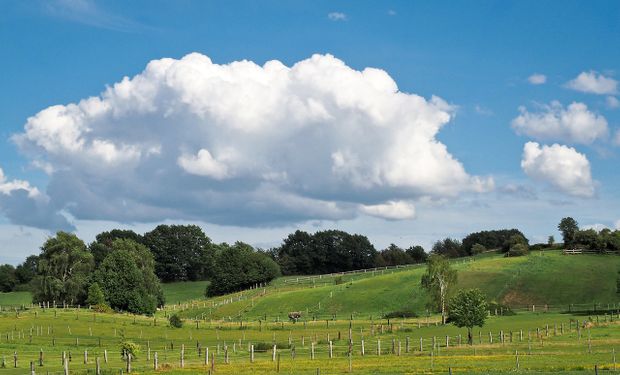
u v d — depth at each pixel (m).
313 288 181.25
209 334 116.25
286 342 101.75
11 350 87.38
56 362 74.06
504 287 161.88
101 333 114.69
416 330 114.38
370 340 100.94
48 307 153.88
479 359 68.25
